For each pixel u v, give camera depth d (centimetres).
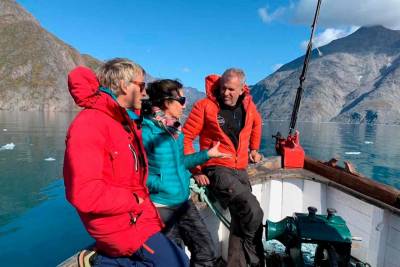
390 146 6100
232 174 304
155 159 230
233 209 287
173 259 183
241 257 289
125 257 174
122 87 176
